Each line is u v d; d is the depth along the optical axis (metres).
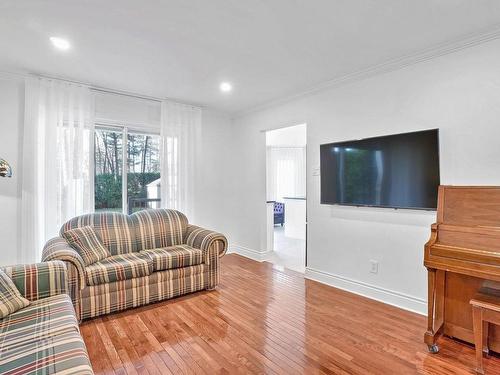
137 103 3.90
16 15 1.99
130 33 2.24
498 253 1.76
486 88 2.23
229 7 1.91
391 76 2.79
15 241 3.08
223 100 4.04
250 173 4.60
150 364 1.91
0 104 3.01
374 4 1.87
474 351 2.03
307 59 2.71
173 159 4.06
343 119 3.21
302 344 2.13
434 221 2.51
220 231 4.80
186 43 2.41
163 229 3.48
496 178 2.18
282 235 6.72
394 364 1.89
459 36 2.28
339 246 3.26
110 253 3.05
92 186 3.42
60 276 2.00
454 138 2.39
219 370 1.84
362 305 2.79
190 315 2.60
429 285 2.05
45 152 3.10
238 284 3.40
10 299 1.71
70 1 1.83
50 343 1.39
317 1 1.84
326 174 3.33
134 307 2.75
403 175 2.65
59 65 2.85
